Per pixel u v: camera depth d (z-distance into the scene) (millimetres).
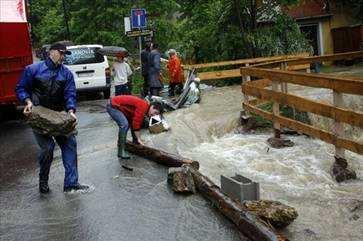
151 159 8875
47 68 7109
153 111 9219
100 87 18984
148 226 5910
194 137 10820
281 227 5840
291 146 10023
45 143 7172
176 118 12281
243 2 22797
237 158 9383
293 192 7473
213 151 9898
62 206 6773
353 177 8109
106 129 12453
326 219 6238
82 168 8656
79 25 35562
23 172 8883
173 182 7109
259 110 10945
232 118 12148
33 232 5949
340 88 7875
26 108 6977
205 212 6223
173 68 17375
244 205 6004
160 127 10953
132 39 32938
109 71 19094
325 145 9945
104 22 34469
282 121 9914
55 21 45125
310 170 8555
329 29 29266
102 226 6000
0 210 6785
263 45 22266
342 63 26766
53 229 6008
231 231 5605
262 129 11586
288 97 9547
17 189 7754
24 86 7090
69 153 7352
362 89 7336
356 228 5922
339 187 7773
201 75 19125
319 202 6922
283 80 9719
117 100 9039
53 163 9227
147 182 7609
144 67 16844
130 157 9180
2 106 14961
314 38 29547
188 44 24062
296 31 23344
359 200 6906
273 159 9148
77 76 18672
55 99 7211
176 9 34250
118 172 8242
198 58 24000
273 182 8031
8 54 13531
